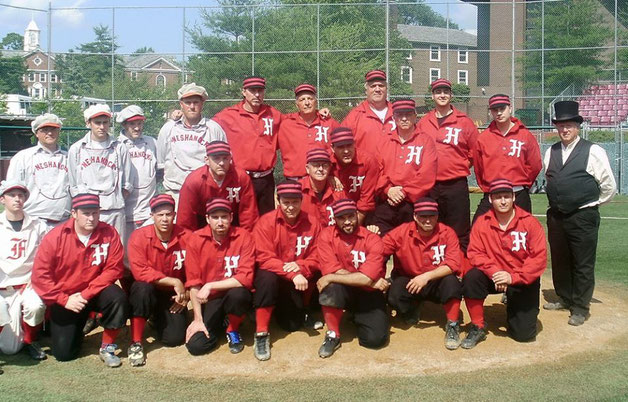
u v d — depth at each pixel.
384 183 6.45
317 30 19.09
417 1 20.17
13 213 5.74
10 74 55.22
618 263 9.50
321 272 5.82
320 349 5.53
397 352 5.61
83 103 22.25
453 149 6.79
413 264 5.90
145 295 5.48
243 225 6.23
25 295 5.56
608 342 5.90
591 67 21.39
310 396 4.74
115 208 6.70
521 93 21.81
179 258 5.80
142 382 5.05
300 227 5.86
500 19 22.33
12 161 6.81
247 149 6.86
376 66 20.59
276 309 6.05
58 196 6.83
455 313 5.74
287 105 19.75
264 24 19.84
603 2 22.75
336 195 6.12
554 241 6.65
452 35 24.64
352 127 6.82
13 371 5.30
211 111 19.72
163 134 6.98
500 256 5.81
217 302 5.69
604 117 21.44
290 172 6.89
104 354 5.47
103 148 6.67
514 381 4.99
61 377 5.16
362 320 5.68
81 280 5.52
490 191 5.84
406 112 6.30
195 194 6.00
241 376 5.16
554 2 22.14
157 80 19.91
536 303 5.82
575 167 6.36
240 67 19.61
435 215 5.71
